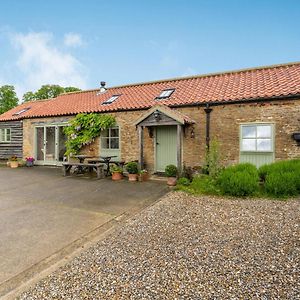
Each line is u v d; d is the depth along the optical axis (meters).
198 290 2.64
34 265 3.34
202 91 11.09
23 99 39.00
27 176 10.96
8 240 4.15
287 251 3.48
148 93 12.92
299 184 6.79
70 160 13.38
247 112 9.38
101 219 5.26
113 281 2.87
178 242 3.93
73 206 6.24
